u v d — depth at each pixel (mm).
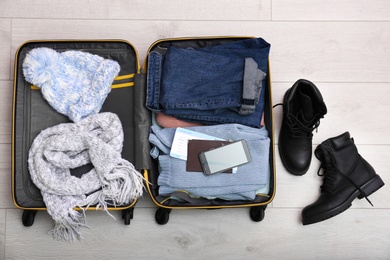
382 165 1281
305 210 1211
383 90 1309
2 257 1208
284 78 1302
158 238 1226
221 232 1233
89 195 1071
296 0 1332
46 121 1104
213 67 1060
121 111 1104
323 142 1220
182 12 1314
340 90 1306
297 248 1234
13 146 1082
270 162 1122
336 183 1201
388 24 1332
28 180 1089
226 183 1056
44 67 1068
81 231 1220
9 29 1284
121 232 1225
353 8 1318
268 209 1244
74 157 1087
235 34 1314
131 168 1060
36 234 1216
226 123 1094
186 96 1046
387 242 1245
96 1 1306
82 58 1102
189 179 1049
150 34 1303
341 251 1237
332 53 1319
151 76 1083
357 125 1292
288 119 1176
